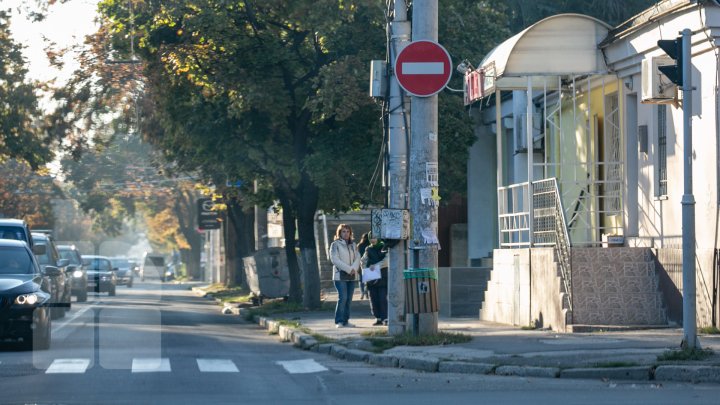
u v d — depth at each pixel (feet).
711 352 86.53
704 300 109.70
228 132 187.83
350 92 167.63
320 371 94.58
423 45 108.68
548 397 73.77
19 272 118.42
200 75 180.34
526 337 110.73
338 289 142.20
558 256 123.13
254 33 180.45
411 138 109.91
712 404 68.95
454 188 202.08
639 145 126.82
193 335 141.49
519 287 133.59
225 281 360.89
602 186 142.51
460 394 76.69
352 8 170.09
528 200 132.26
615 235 130.93
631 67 127.03
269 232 337.31
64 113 180.14
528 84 130.82
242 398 75.41
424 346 105.50
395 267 117.19
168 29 184.55
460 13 187.83
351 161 180.65
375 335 118.62
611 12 259.80
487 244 208.03
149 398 74.79
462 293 159.43
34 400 73.31
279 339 138.72
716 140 107.86
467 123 183.32
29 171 231.50
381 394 77.61
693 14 109.81
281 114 184.44
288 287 214.90
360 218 308.19
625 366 83.82
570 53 130.41
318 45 179.93
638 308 119.34
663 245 120.78
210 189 246.88
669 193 119.03
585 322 119.03
